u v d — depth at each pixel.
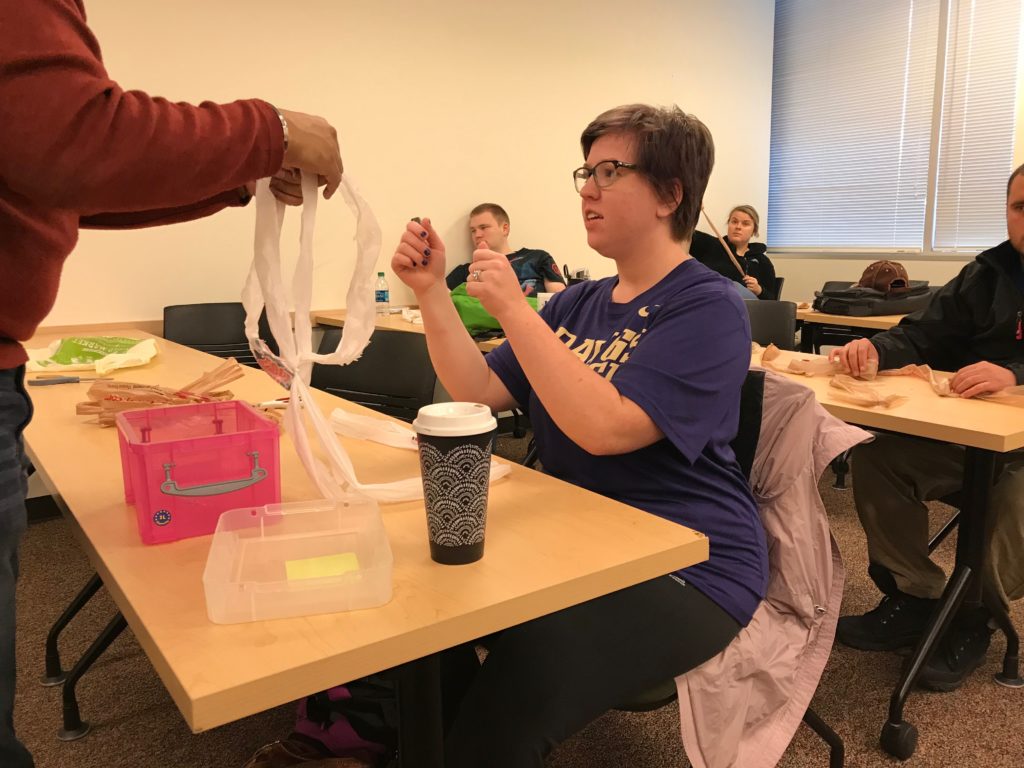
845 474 3.25
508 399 1.31
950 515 2.81
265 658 0.59
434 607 0.68
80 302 3.19
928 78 4.93
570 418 0.97
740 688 1.04
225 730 1.65
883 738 1.54
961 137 4.83
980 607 1.79
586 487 1.16
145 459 0.81
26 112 0.63
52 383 1.80
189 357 2.28
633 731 1.62
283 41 3.51
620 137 1.14
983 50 4.67
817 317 3.61
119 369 2.04
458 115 4.08
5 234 0.69
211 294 3.49
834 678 1.81
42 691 1.78
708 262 4.71
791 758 1.53
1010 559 1.74
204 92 3.35
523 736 0.87
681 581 1.05
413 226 1.21
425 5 3.89
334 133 0.84
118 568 0.76
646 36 4.80
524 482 1.06
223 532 0.77
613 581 0.78
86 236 3.16
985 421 1.48
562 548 0.82
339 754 1.18
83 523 0.89
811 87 5.57
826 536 1.20
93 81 0.66
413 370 1.97
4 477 0.74
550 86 4.41
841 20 5.32
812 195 5.67
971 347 2.10
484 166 4.22
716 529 1.09
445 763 0.87
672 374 1.02
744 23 5.33
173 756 1.56
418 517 0.92
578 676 0.91
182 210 0.94
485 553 0.81
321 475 0.92
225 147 0.73
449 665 1.14
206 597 0.66
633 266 1.22
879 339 2.11
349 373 2.07
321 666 0.59
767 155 5.70
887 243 5.29
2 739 0.78
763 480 1.23
